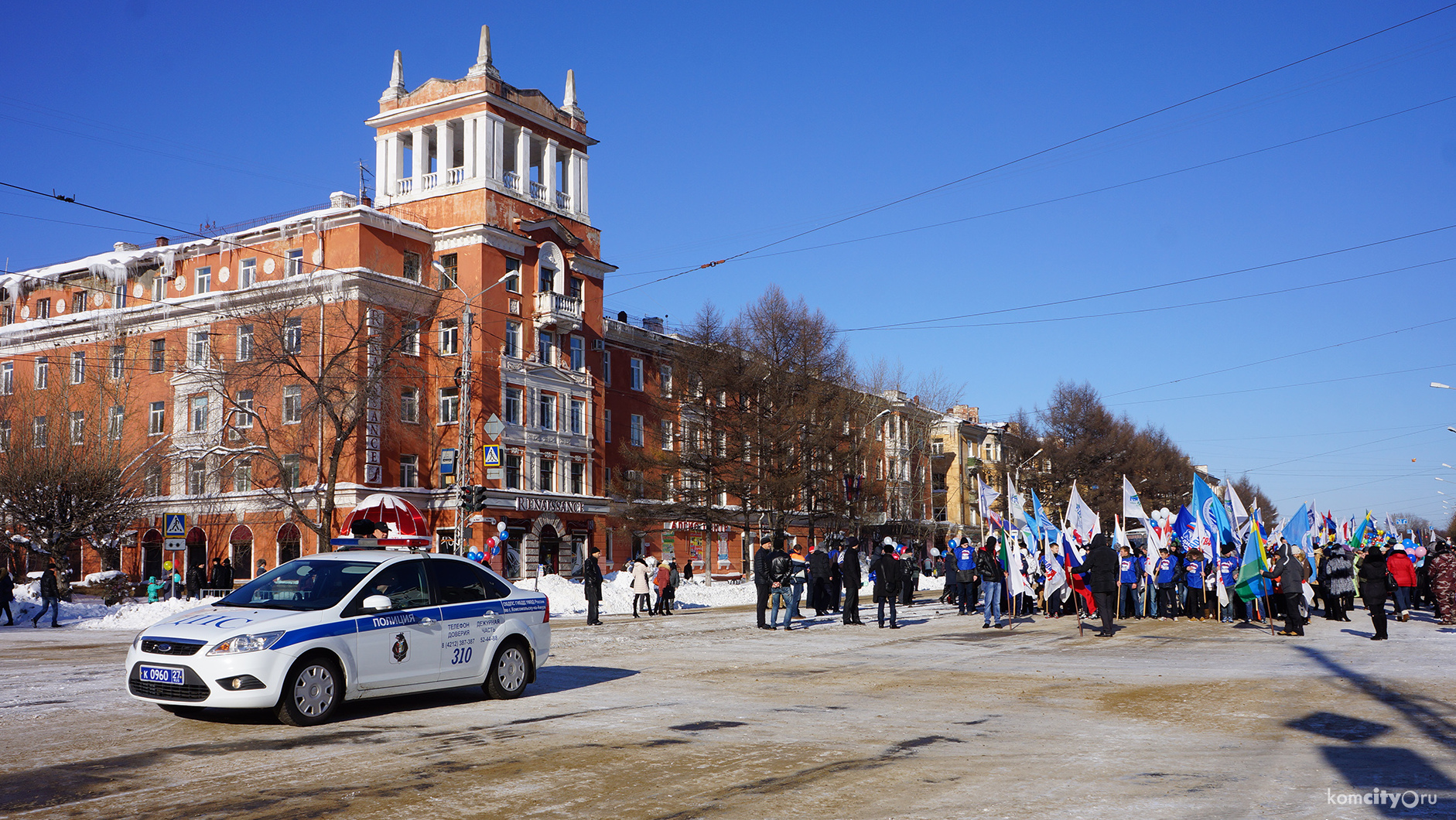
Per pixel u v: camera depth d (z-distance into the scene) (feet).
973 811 22.31
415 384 165.17
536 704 39.04
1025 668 52.21
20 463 135.44
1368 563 64.90
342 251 158.81
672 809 22.50
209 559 162.91
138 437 171.32
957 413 322.14
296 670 33.27
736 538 222.07
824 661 56.08
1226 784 24.85
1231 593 83.56
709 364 174.09
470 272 166.91
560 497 177.78
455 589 39.29
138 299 179.83
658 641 69.92
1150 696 41.14
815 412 175.42
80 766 26.91
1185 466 317.42
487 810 22.39
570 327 182.39
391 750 29.12
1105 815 21.90
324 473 153.58
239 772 26.13
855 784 24.97
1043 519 88.48
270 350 142.10
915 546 230.48
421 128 176.65
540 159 197.36
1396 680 44.55
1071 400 280.10
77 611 106.93
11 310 195.21
